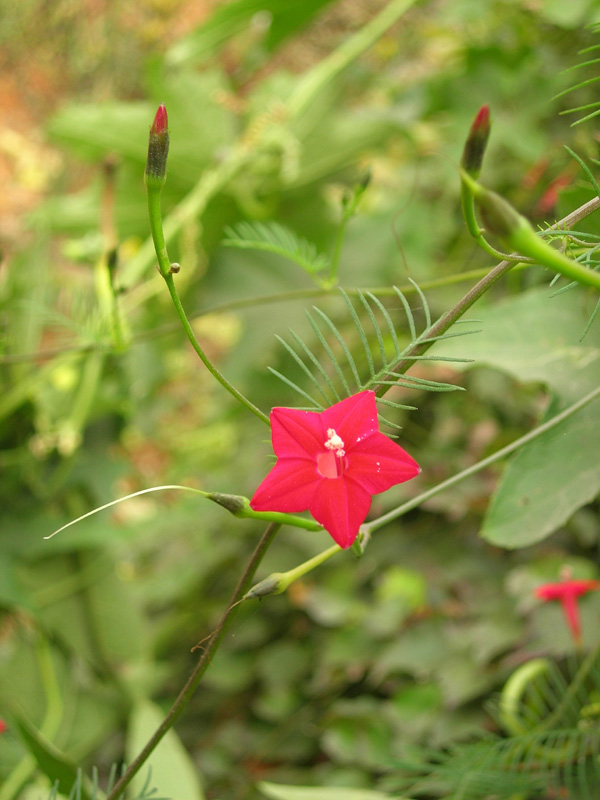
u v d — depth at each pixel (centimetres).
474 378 45
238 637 53
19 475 39
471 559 42
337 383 52
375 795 27
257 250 53
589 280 16
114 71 106
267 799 45
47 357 30
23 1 110
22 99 116
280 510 17
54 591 40
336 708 43
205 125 52
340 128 52
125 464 42
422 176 52
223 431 69
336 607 48
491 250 17
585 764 25
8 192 111
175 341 54
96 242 39
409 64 62
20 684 39
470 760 25
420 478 45
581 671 26
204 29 50
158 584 57
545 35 47
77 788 21
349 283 51
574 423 24
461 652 39
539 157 44
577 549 38
